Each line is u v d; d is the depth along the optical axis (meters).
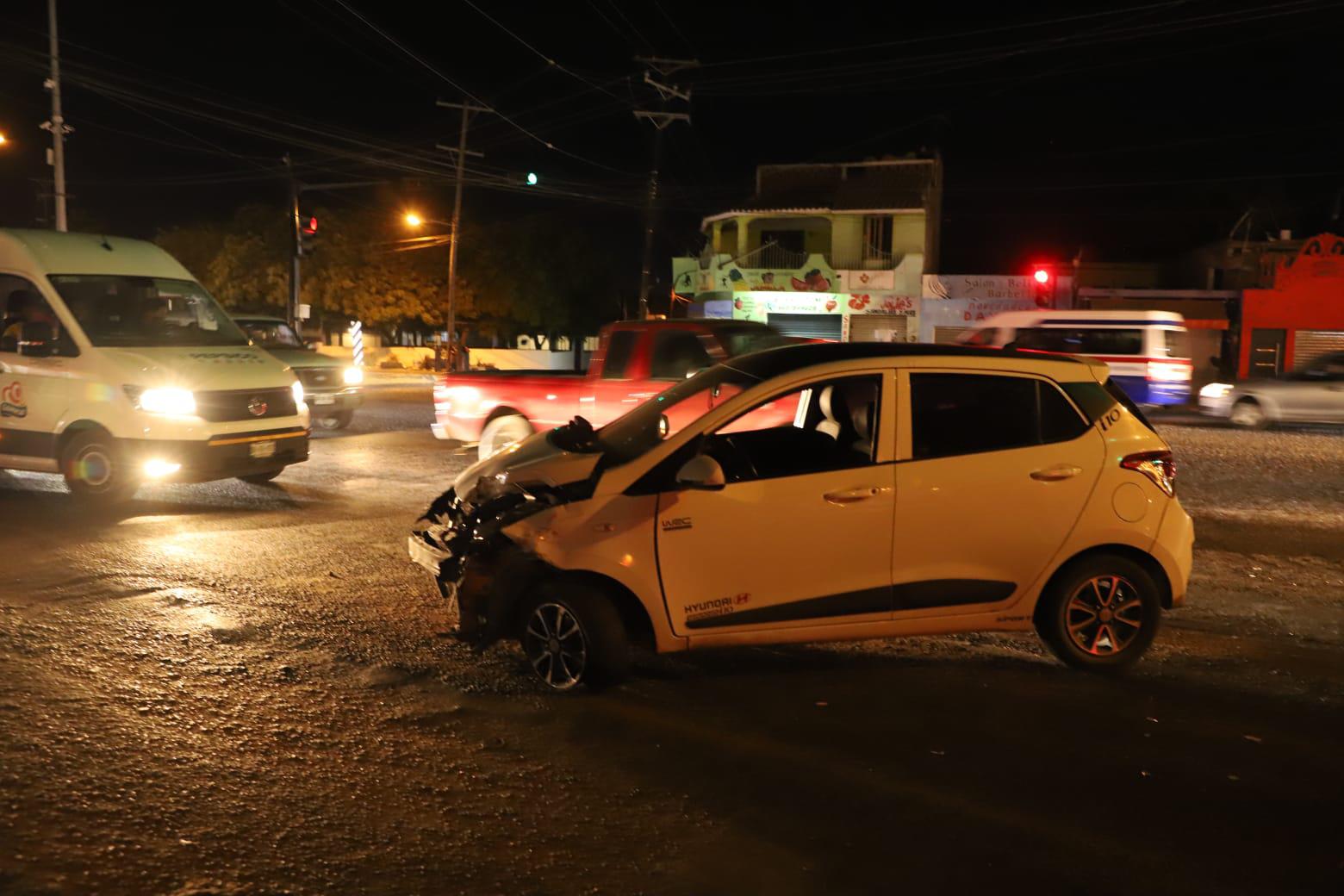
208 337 11.31
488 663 6.03
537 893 3.60
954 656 6.39
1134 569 6.07
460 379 13.23
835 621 5.73
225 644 6.16
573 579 5.53
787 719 5.30
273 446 10.83
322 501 10.95
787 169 45.84
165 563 8.02
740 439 6.73
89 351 10.26
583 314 54.44
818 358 5.88
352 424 19.52
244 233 47.69
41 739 4.70
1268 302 35.16
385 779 4.48
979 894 3.69
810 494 5.61
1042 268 32.78
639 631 5.76
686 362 11.26
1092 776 4.70
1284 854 4.04
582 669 5.52
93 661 5.79
